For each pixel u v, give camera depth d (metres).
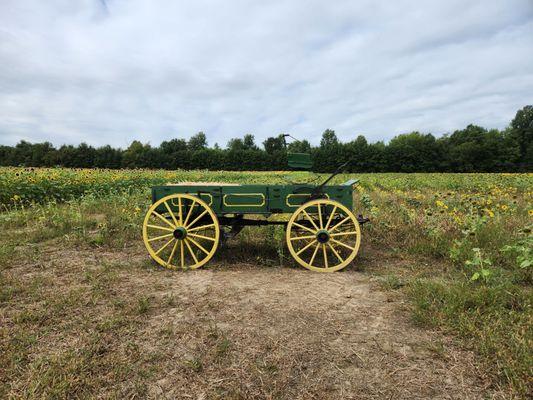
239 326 2.90
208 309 3.22
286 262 4.71
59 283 3.84
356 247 4.36
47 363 2.38
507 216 6.70
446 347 2.57
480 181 17.69
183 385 2.19
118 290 3.66
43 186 9.71
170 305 3.30
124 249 5.29
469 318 2.89
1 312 3.12
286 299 3.45
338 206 4.40
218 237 4.42
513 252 4.44
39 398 2.04
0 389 2.11
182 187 4.64
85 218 7.09
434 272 4.24
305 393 2.11
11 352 2.48
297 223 4.61
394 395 2.10
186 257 4.83
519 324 2.74
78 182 11.29
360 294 3.59
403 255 4.93
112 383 2.20
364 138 77.50
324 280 4.02
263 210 4.64
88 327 2.87
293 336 2.74
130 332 2.79
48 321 2.96
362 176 26.14
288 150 5.11
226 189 4.61
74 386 2.16
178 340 2.69
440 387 2.16
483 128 73.38
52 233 6.03
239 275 4.19
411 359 2.45
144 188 12.40
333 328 2.87
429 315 2.99
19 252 4.97
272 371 2.31
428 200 9.35
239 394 2.09
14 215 7.25
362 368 2.35
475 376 2.25
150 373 2.29
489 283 3.65
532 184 14.83
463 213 7.17
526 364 2.23
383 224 6.08
